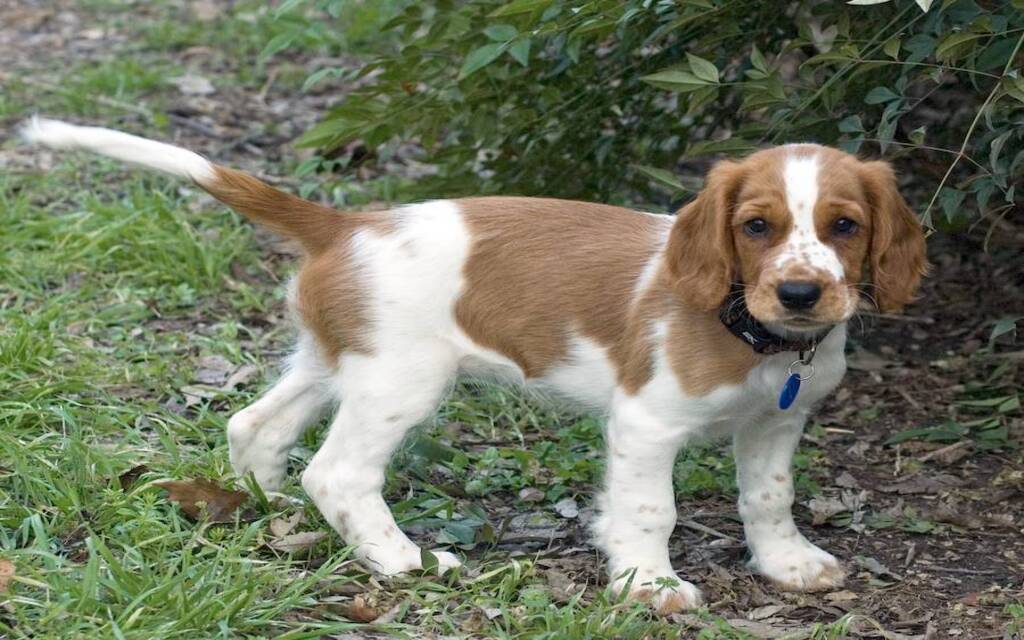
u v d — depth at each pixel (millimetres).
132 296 7848
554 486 6129
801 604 5258
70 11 14320
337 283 5223
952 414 7051
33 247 8289
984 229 8734
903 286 4895
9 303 7656
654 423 5008
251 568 5016
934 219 7320
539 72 7398
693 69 6078
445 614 4910
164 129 10688
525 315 5199
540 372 5281
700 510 6113
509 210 5324
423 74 7324
